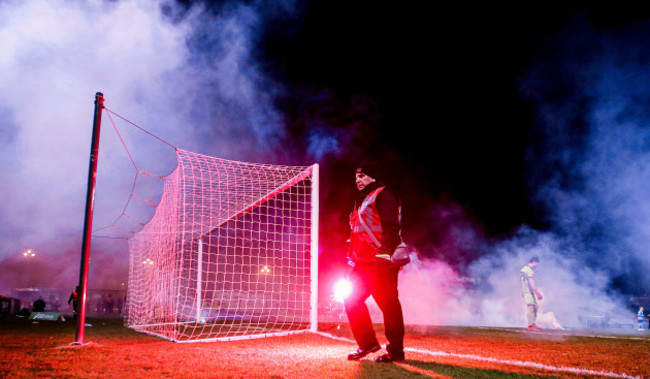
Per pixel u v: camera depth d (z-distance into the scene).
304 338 7.26
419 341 6.43
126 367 4.16
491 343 6.23
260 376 3.75
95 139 6.95
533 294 9.32
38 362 4.38
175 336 7.40
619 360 4.71
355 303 4.63
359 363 4.37
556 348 5.68
